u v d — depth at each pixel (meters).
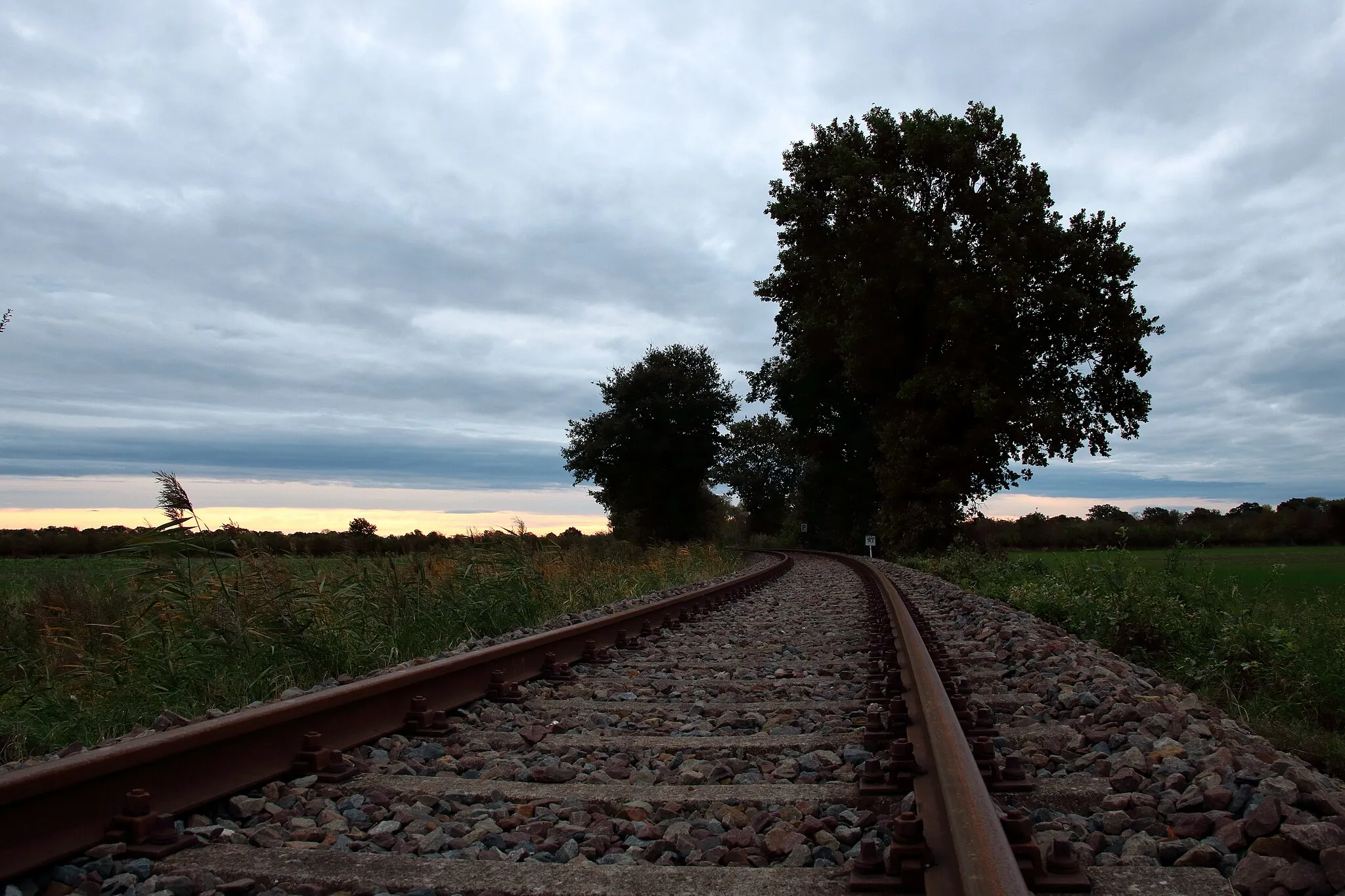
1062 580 11.77
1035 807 3.32
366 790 3.70
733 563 32.22
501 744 4.59
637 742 4.55
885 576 16.61
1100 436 32.38
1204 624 8.46
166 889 2.65
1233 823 2.86
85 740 4.89
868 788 3.49
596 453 56.69
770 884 2.62
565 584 12.74
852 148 34.47
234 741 3.56
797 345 38.75
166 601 6.40
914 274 30.73
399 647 7.74
